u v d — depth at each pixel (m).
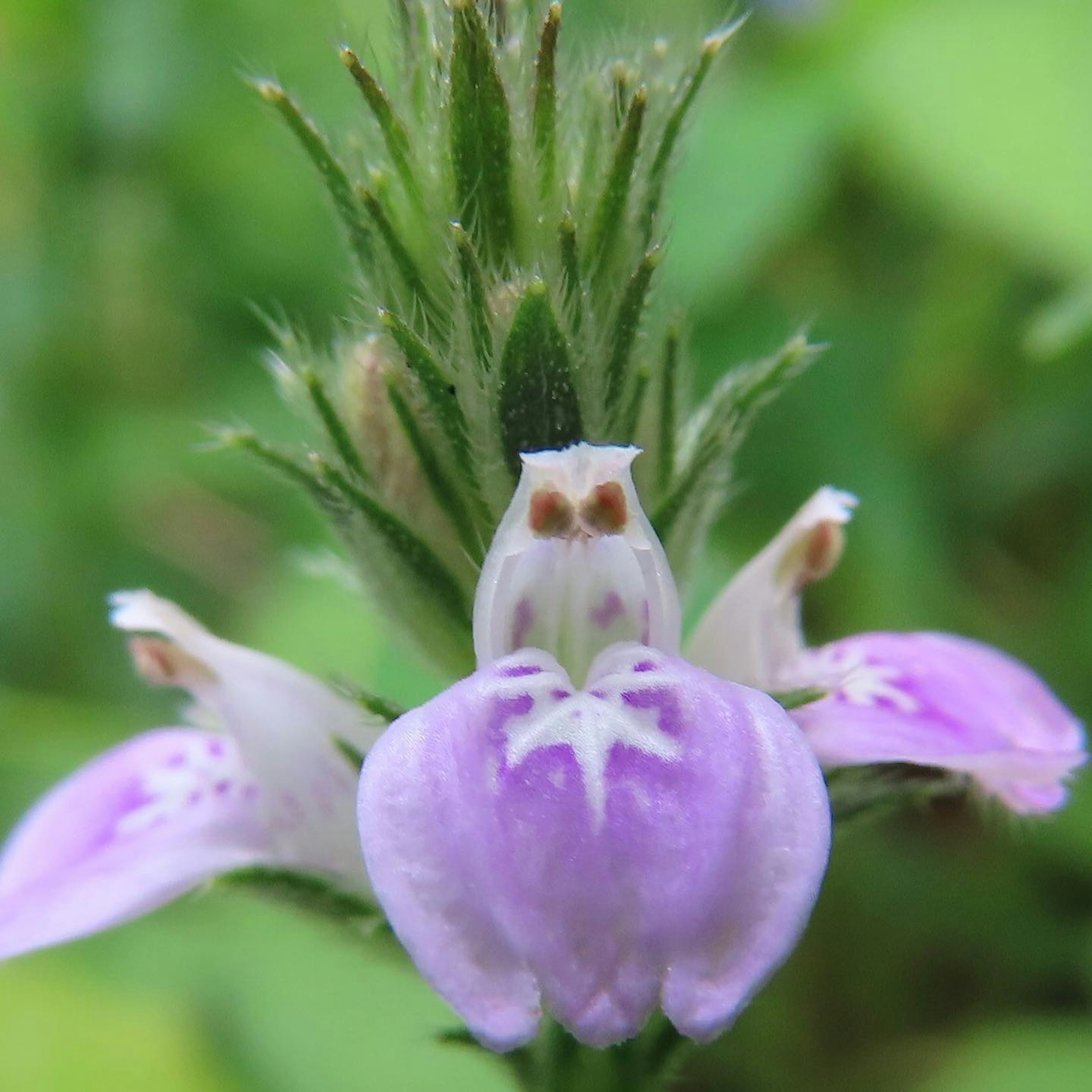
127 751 0.05
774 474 0.07
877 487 0.07
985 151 0.07
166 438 0.08
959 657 0.05
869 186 0.08
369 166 0.05
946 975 0.07
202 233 0.08
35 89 0.08
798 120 0.07
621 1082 0.05
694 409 0.06
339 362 0.05
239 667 0.05
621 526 0.05
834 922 0.07
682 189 0.07
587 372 0.05
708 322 0.07
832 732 0.05
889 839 0.07
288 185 0.08
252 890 0.05
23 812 0.07
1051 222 0.07
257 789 0.05
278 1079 0.06
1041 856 0.07
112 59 0.08
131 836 0.05
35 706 0.07
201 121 0.08
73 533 0.08
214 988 0.06
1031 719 0.05
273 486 0.08
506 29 0.05
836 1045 0.07
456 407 0.05
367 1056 0.06
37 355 0.08
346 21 0.05
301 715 0.05
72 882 0.05
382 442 0.05
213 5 0.08
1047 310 0.07
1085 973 0.06
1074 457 0.07
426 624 0.05
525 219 0.05
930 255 0.08
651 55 0.05
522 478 0.05
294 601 0.07
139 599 0.05
